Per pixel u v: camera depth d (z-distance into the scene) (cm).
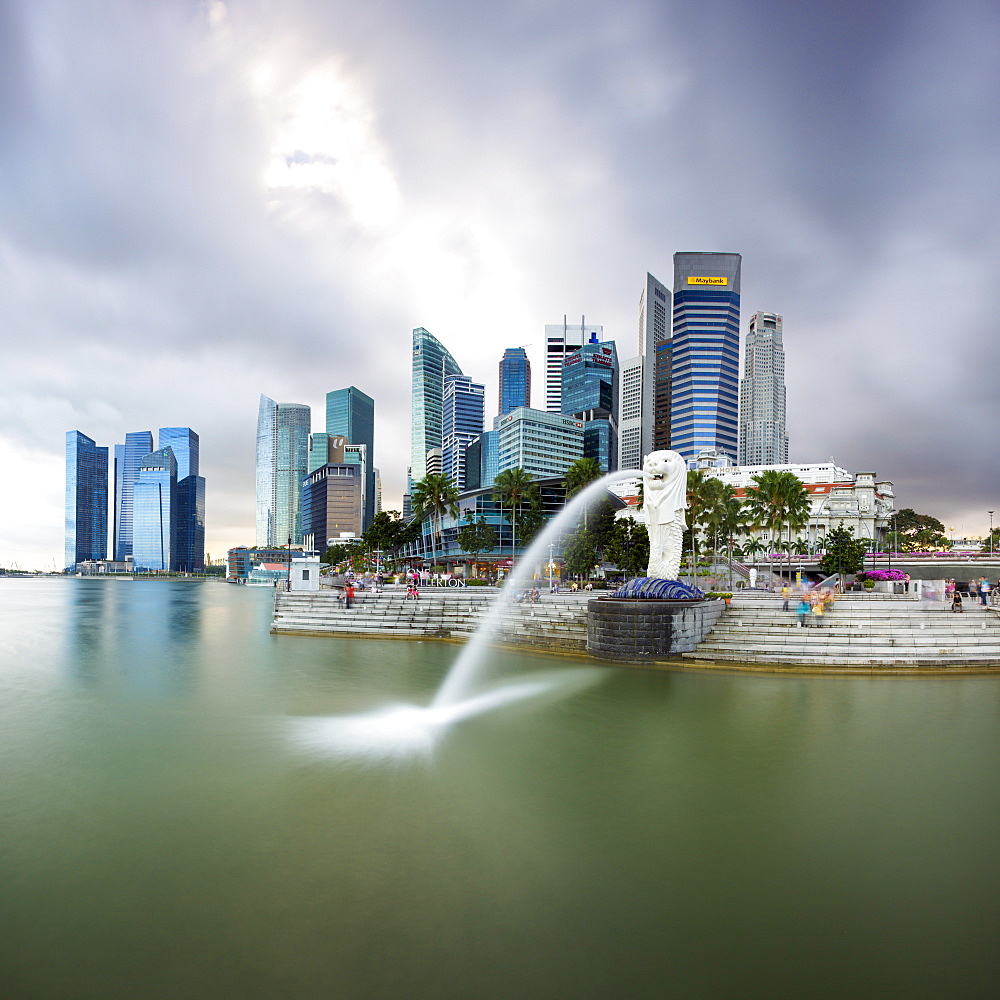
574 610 4194
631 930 1016
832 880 1170
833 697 2556
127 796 1567
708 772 1727
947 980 900
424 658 3650
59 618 7406
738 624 3544
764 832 1363
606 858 1250
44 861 1240
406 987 876
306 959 940
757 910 1073
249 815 1452
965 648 3197
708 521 8056
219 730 2148
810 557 10938
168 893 1123
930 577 10069
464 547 9512
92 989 875
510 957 946
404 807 1496
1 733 2127
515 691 2706
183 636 5178
